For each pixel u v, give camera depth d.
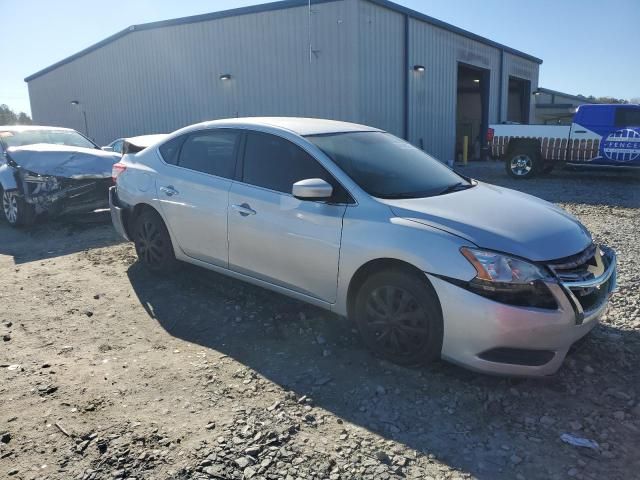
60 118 27.47
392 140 4.89
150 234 5.50
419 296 3.45
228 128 4.82
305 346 4.04
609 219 8.96
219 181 4.69
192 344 4.11
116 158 8.65
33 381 3.53
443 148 22.48
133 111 23.05
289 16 17.28
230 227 4.53
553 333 3.17
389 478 2.62
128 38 22.27
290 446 2.85
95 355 3.93
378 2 16.77
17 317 4.68
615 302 4.85
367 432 2.99
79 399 3.31
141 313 4.73
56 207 8.02
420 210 3.60
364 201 3.77
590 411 3.19
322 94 17.06
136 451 2.80
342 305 3.88
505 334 3.14
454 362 3.37
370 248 3.60
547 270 3.20
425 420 3.10
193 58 20.09
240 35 18.56
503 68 26.92
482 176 16.53
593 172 16.66
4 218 9.34
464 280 3.23
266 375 3.62
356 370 3.67
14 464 2.70
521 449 2.84
